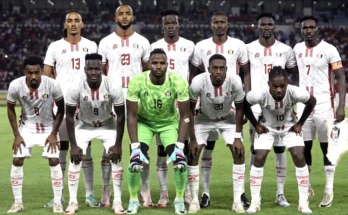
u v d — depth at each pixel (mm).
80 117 9289
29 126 9195
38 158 15609
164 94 8812
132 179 8836
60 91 9062
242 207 9070
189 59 10516
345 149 9492
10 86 8961
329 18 62125
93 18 59594
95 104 9000
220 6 63375
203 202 9562
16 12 60469
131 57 10375
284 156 9789
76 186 9125
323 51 9953
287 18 60344
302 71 10133
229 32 56969
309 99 8938
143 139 9008
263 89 8969
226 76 9031
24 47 53875
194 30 57406
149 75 8836
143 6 62500
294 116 9273
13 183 9031
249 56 10320
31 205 9617
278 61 10195
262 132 9125
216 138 9680
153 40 55375
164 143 9086
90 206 9570
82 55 10312
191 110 9133
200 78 9109
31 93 8977
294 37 55125
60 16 59594
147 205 9609
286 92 8891
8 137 20906
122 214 8859
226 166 14219
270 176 12695
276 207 9477
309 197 10219
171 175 12914
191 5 63906
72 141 9000
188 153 9305
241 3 63969
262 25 10172
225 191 11016
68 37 10352
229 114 9445
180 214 8844
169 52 10367
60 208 9039
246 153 16625
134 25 56938
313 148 17656
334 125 9555
